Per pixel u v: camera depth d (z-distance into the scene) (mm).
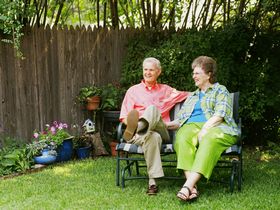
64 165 4969
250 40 5938
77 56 5734
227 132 3594
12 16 4793
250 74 5676
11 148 5000
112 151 5590
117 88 5812
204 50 5535
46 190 3873
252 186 3895
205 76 3838
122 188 3857
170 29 6320
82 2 7461
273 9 5938
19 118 5336
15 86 5281
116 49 6027
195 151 3607
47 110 5547
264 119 6141
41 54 5453
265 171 4520
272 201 3430
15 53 5238
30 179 4309
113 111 5547
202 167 3410
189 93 4258
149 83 4152
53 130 5125
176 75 5613
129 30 6113
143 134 3627
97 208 3320
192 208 3283
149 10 6758
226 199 3496
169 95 4223
